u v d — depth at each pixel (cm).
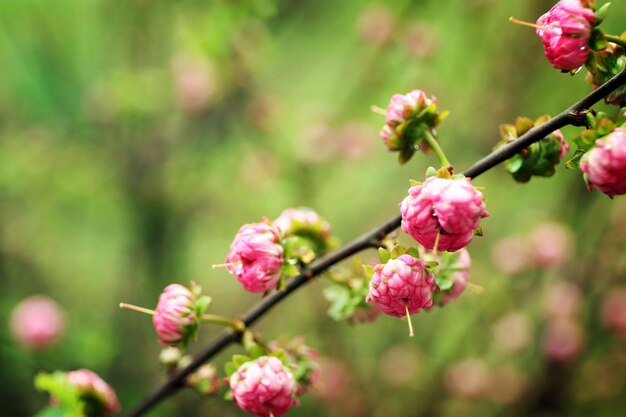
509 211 88
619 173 35
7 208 85
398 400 77
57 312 64
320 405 74
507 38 84
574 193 73
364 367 79
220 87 76
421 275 37
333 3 88
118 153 83
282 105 83
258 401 38
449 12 86
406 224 36
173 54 84
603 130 36
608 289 69
